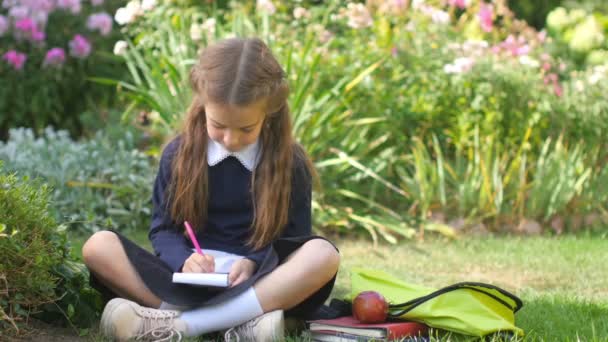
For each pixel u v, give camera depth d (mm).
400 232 5621
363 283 3314
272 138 3172
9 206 2791
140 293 2955
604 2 10125
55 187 5656
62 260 3068
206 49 2994
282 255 3037
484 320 2887
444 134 6457
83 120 7102
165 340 2838
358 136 6117
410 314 2955
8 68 7254
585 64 8273
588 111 6641
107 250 2947
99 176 5871
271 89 2896
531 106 6457
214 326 2900
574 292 4117
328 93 5809
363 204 6070
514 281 4383
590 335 3041
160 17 6645
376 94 6301
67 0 7379
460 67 6219
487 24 7273
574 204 6316
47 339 2869
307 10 6949
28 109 7312
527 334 2955
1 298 2748
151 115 6609
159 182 3260
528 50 6832
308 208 3262
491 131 6297
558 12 9016
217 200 3195
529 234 6027
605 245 5461
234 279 2939
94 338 2885
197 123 3172
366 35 6754
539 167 6254
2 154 5816
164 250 3094
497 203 6051
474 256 5070
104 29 7387
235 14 6445
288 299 2916
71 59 7543
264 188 3129
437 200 6086
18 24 7121
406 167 6328
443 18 6941
